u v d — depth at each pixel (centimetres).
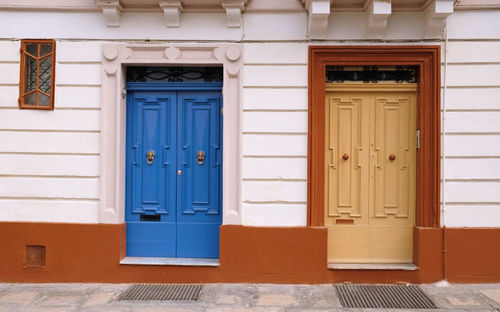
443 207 487
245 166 492
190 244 517
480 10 488
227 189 494
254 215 491
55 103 500
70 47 499
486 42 488
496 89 487
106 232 493
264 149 491
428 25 479
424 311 412
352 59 492
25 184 498
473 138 487
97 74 500
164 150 521
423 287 475
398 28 489
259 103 491
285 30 493
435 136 487
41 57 504
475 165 487
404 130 510
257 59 492
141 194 521
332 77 509
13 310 416
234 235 490
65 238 495
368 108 511
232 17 486
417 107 504
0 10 500
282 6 490
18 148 498
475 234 484
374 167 511
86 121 499
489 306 423
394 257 507
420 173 493
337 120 512
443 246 484
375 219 509
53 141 499
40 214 498
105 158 497
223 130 495
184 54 500
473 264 484
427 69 491
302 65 492
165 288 475
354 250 508
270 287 477
